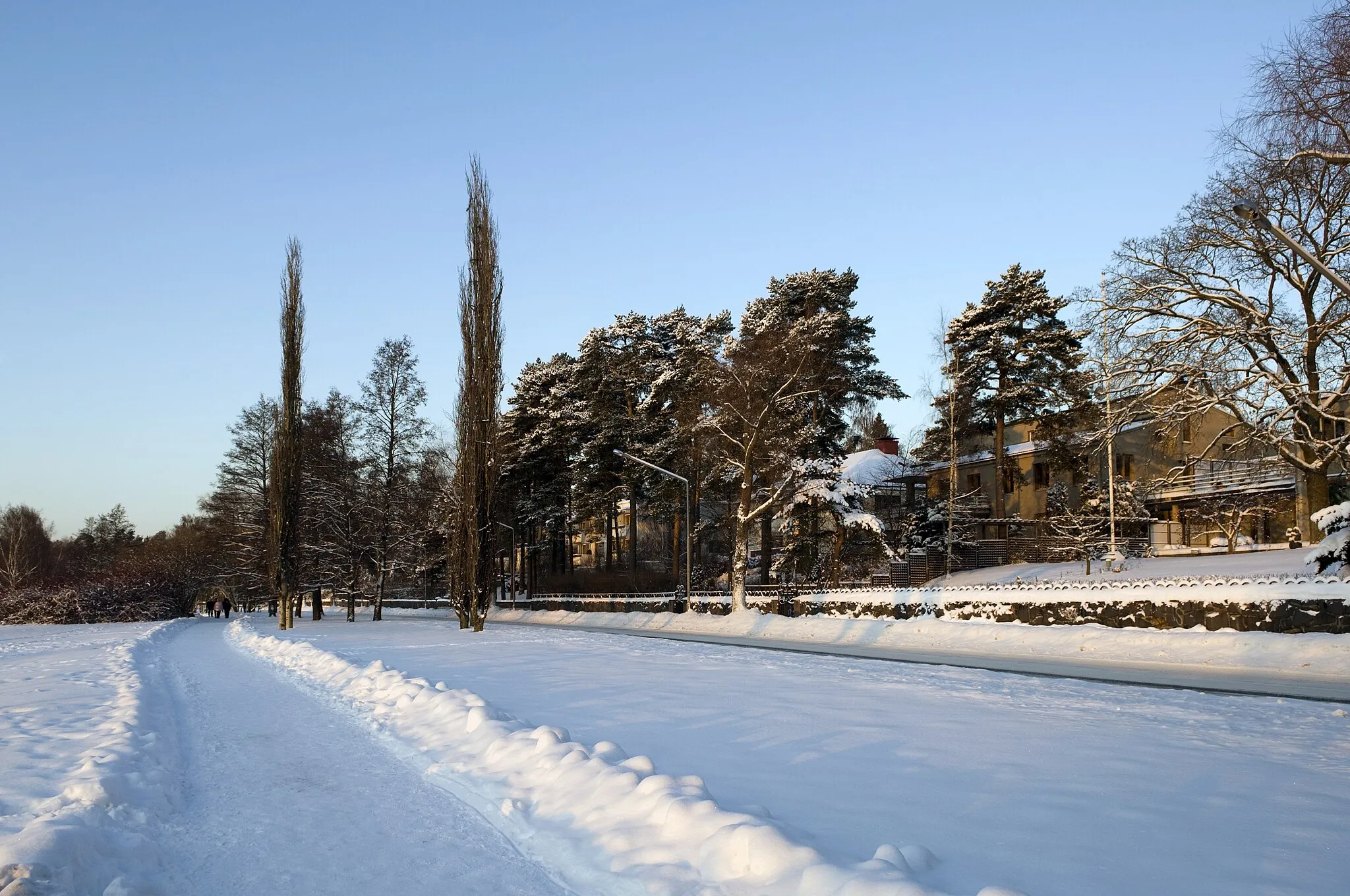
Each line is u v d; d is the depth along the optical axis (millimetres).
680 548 61125
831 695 14031
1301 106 21562
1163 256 29297
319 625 48812
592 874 5301
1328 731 10859
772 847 4969
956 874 5094
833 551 46781
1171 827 6211
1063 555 44031
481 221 38750
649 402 54281
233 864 5676
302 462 45906
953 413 43469
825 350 44344
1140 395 29609
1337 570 22781
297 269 45875
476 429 38469
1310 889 4910
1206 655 21516
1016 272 45469
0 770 8172
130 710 11820
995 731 10555
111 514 119312
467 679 16297
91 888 5074
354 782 7969
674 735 9961
